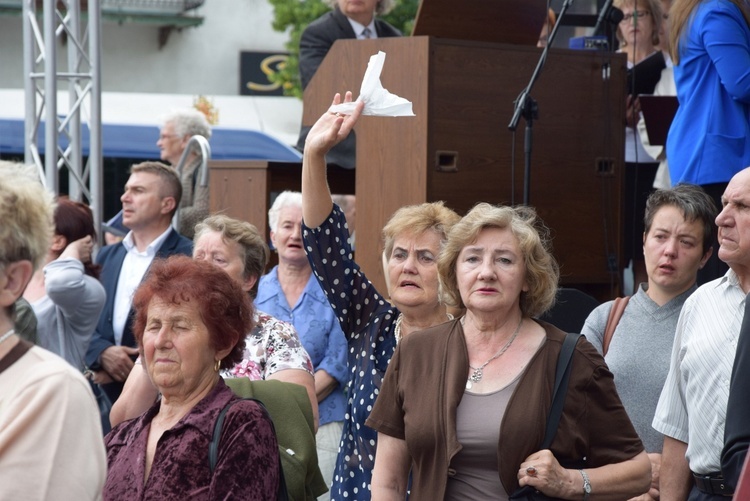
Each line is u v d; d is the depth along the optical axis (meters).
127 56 22.22
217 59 22.53
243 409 3.33
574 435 3.55
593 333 4.89
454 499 3.56
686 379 4.16
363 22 7.66
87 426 2.49
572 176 6.44
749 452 2.78
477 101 6.17
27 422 2.41
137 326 3.55
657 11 7.68
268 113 19.12
